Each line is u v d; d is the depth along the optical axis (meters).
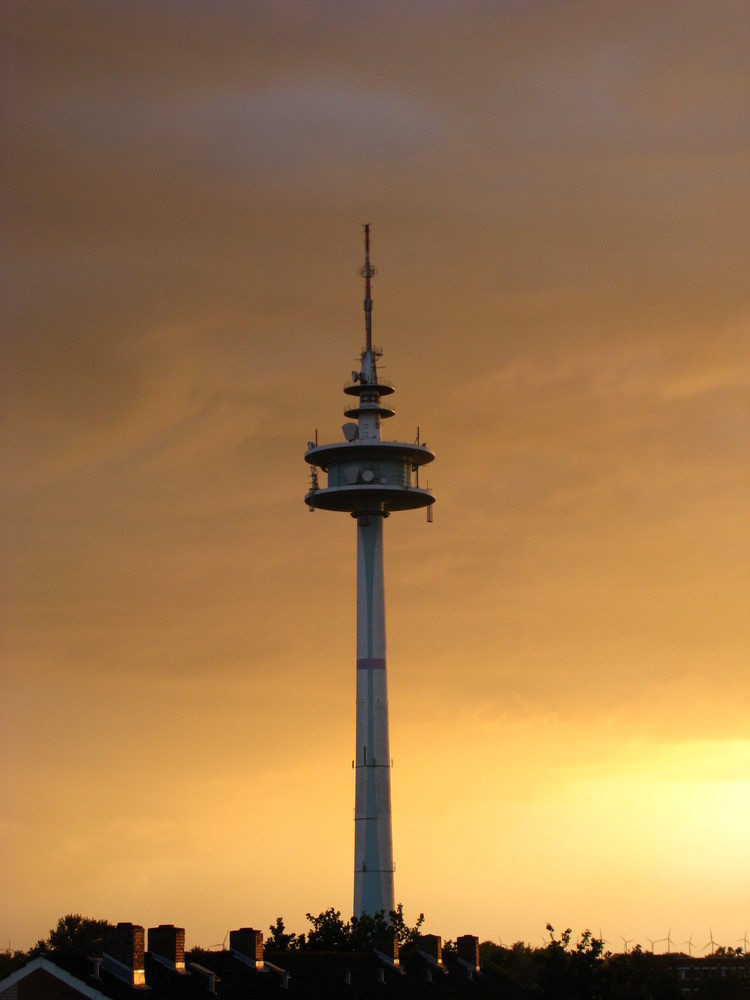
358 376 191.75
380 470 186.75
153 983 98.88
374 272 194.75
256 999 104.44
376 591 188.50
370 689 187.38
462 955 149.25
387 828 185.75
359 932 163.75
